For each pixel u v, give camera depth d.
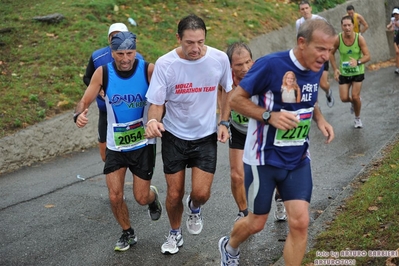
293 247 4.04
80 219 6.33
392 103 11.86
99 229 6.02
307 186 4.10
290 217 4.05
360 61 9.55
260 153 4.06
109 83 5.05
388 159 7.14
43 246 5.62
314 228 5.32
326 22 3.78
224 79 5.10
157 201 5.68
